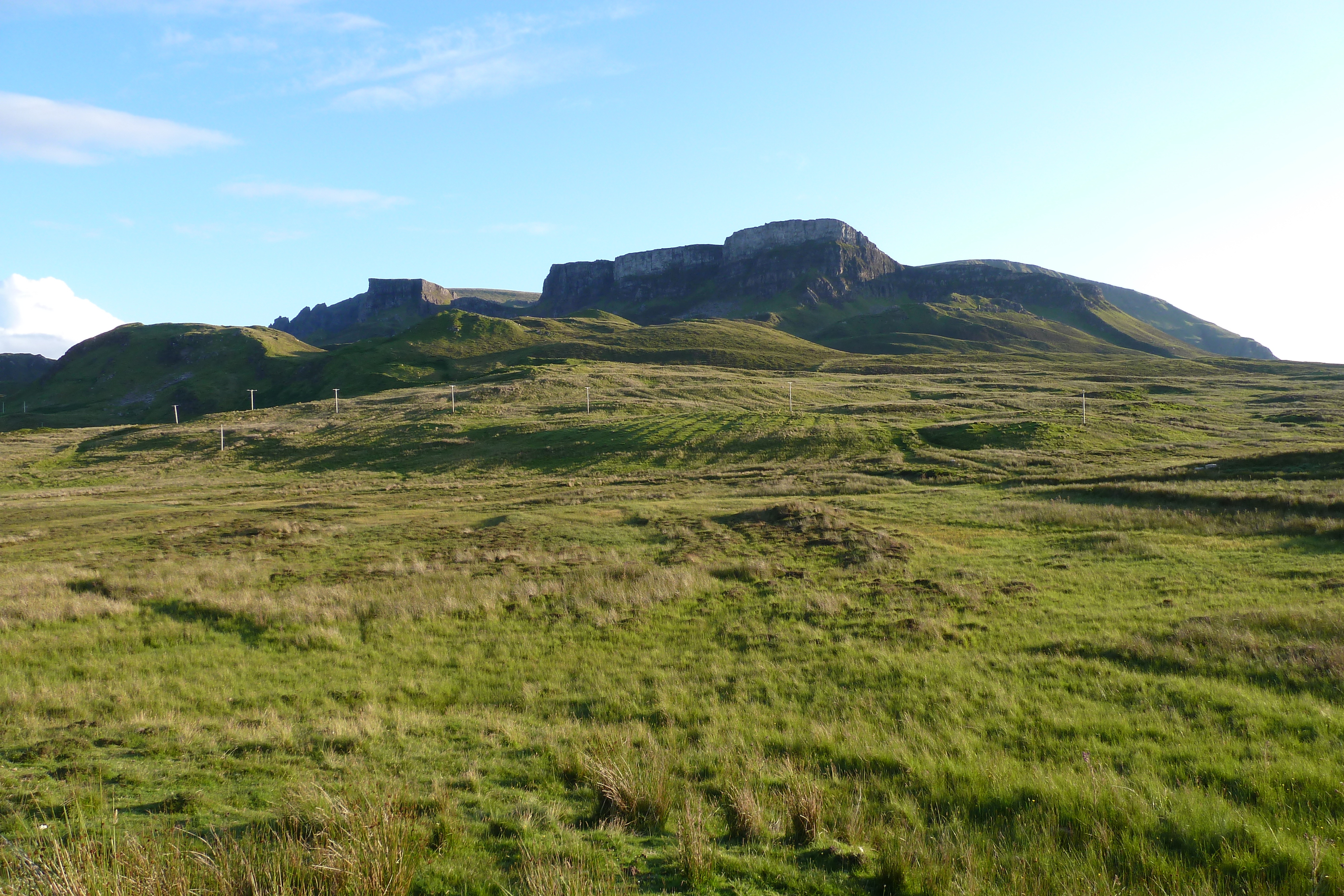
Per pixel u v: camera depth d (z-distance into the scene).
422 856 6.25
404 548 29.83
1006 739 9.83
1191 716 10.27
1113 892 5.81
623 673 14.22
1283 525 24.91
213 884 5.61
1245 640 13.12
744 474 54.81
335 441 80.44
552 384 117.00
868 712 11.36
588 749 9.60
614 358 191.75
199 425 97.25
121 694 12.79
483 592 21.20
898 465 53.03
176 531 35.34
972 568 22.09
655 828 7.20
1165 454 55.53
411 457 72.88
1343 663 11.43
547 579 23.02
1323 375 149.12
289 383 196.38
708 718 11.40
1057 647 14.13
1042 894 5.77
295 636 17.36
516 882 5.92
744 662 14.66
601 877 5.98
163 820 7.18
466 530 33.62
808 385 122.38
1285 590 17.28
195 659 15.67
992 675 12.69
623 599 20.05
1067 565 21.84
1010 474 47.97
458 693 13.39
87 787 8.06
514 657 15.70
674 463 64.81
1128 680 11.87
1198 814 7.06
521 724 11.24
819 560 24.88
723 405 100.62
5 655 15.59
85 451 84.62
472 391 113.19
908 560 23.81
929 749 9.55
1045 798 7.71
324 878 5.65
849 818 7.32
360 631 18.02
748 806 7.05
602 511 37.56
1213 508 29.50
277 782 8.47
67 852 5.69
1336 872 5.86
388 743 10.15
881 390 116.88
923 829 7.11
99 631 17.56
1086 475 43.75
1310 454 38.50
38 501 53.22
